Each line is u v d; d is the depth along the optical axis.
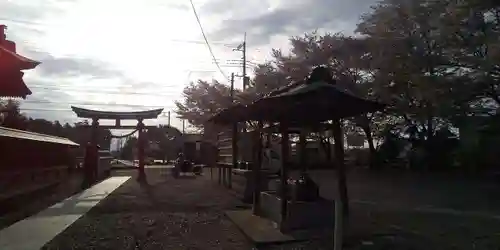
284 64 30.19
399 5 23.34
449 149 28.31
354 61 26.70
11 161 14.53
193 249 8.05
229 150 27.06
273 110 8.92
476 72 19.91
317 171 34.66
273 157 20.75
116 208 13.69
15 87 13.50
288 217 9.37
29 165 16.78
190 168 34.00
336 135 9.53
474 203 14.58
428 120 26.69
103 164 31.02
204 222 11.02
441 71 22.19
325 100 8.14
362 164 38.81
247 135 22.92
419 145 30.25
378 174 29.70
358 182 24.20
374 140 34.03
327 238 8.49
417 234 9.22
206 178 29.45
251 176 15.62
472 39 19.30
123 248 8.12
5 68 12.80
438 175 26.17
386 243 8.34
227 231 9.76
